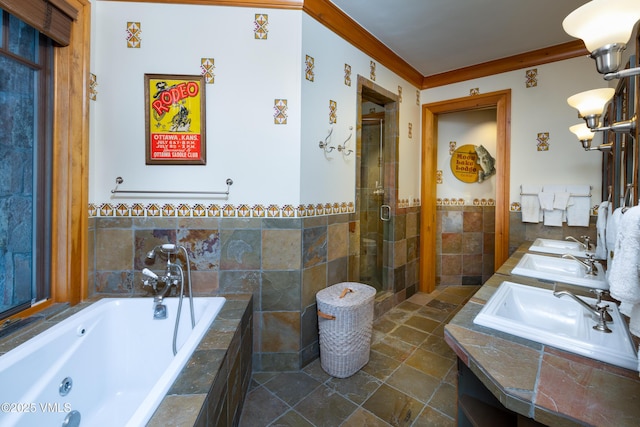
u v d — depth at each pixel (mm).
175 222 1716
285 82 1718
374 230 2971
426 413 1449
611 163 1818
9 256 1336
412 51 2420
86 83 1575
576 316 1140
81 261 1590
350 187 2156
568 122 2314
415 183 2984
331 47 1939
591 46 826
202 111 1685
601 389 658
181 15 1673
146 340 1574
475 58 2543
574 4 1815
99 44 1646
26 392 1097
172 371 1003
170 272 1711
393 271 2678
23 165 1383
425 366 1832
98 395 1429
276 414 1443
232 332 1303
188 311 1594
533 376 708
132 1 1648
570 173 2312
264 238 1750
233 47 1696
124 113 1668
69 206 1529
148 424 798
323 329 1752
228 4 1682
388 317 2504
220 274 1744
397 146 2650
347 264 2148
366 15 1936
